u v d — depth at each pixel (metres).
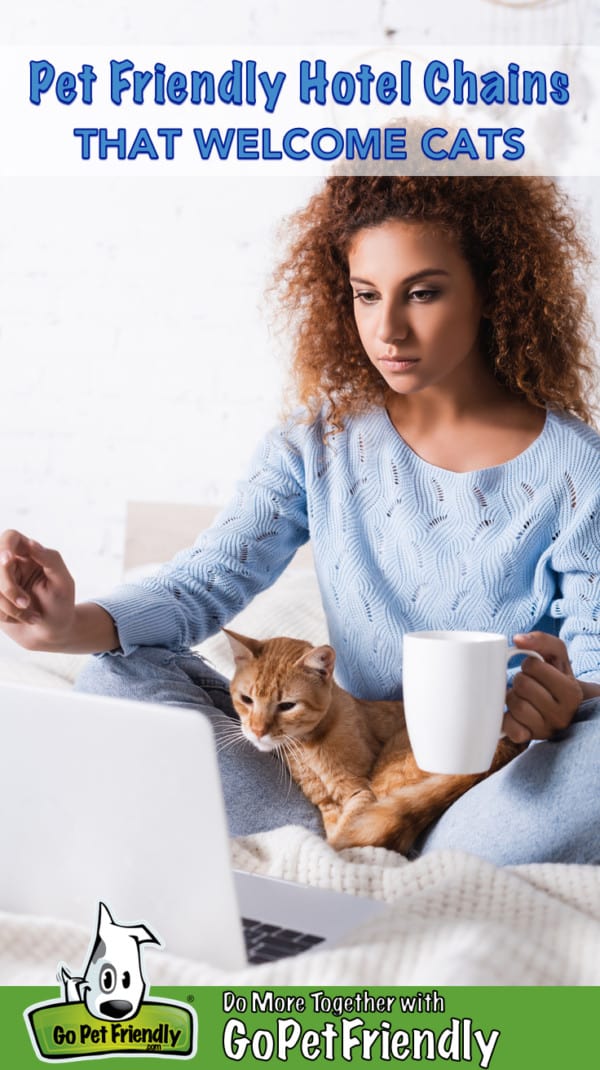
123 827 0.76
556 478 1.32
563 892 0.89
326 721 1.33
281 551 1.49
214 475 2.33
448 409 1.38
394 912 0.80
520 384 1.35
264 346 2.27
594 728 1.08
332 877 1.00
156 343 2.36
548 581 1.33
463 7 2.09
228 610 1.44
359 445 1.42
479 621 1.34
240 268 2.28
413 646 0.98
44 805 0.79
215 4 2.26
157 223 2.34
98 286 2.40
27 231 2.44
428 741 0.98
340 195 1.33
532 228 1.34
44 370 2.46
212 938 0.76
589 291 1.92
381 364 1.30
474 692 0.97
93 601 1.32
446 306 1.28
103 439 2.42
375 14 2.15
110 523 2.43
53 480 2.47
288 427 1.49
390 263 1.27
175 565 1.44
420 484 1.37
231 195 2.29
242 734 1.33
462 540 1.34
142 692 1.32
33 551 1.20
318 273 1.44
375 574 1.38
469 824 1.12
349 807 1.26
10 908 0.84
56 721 0.76
